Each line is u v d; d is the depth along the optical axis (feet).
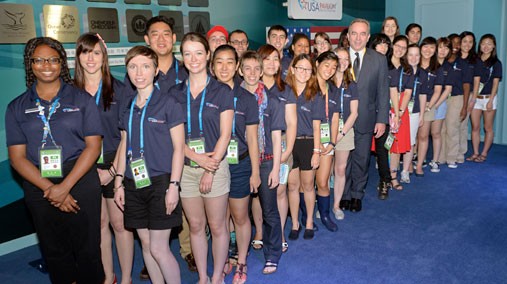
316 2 19.52
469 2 21.91
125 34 13.34
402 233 11.77
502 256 10.34
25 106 7.02
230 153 8.27
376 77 12.74
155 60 7.43
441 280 9.34
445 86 16.72
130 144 7.49
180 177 7.50
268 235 9.67
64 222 7.45
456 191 15.10
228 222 9.55
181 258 10.75
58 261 7.65
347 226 12.33
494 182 15.94
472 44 17.48
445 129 17.99
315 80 10.48
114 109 8.26
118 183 7.84
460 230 11.87
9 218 11.75
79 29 12.21
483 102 18.39
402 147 14.79
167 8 14.38
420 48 15.70
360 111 12.78
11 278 10.23
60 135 7.08
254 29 17.46
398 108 14.19
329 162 11.52
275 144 8.88
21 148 7.08
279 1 18.26
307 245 11.18
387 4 24.00
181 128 7.39
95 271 7.89
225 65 8.37
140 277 9.84
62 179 7.17
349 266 10.05
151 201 7.51
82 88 8.16
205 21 15.56
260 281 9.50
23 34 11.18
